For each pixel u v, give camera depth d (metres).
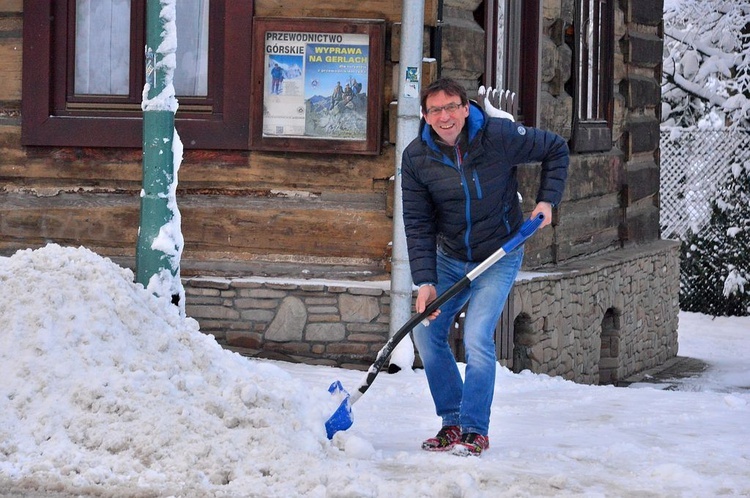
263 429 5.71
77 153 10.47
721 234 21.38
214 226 10.38
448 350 6.59
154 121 7.62
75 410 5.71
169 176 7.68
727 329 20.12
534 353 11.77
